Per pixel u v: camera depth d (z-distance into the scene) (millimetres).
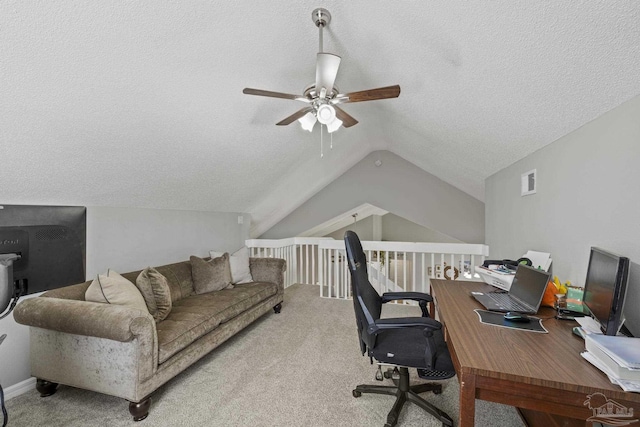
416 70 2014
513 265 2221
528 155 2391
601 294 1280
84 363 1799
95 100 1695
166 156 2512
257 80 2234
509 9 1190
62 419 1737
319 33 1851
